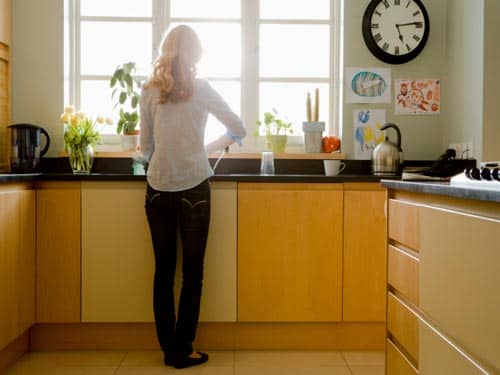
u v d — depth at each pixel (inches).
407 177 73.4
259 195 94.6
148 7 124.5
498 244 39.3
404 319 62.3
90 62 124.0
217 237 94.5
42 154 111.6
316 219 95.0
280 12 125.7
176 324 88.7
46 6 115.2
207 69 125.1
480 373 42.2
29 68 115.2
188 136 83.9
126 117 116.5
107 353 94.6
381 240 95.6
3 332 80.7
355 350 97.0
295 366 88.1
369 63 118.9
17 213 85.8
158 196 84.7
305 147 120.9
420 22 117.3
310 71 126.3
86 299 94.3
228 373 84.6
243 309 94.8
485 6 100.3
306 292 95.1
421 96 119.0
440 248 50.5
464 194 44.3
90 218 94.1
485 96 101.0
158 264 87.2
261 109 125.6
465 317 44.9
